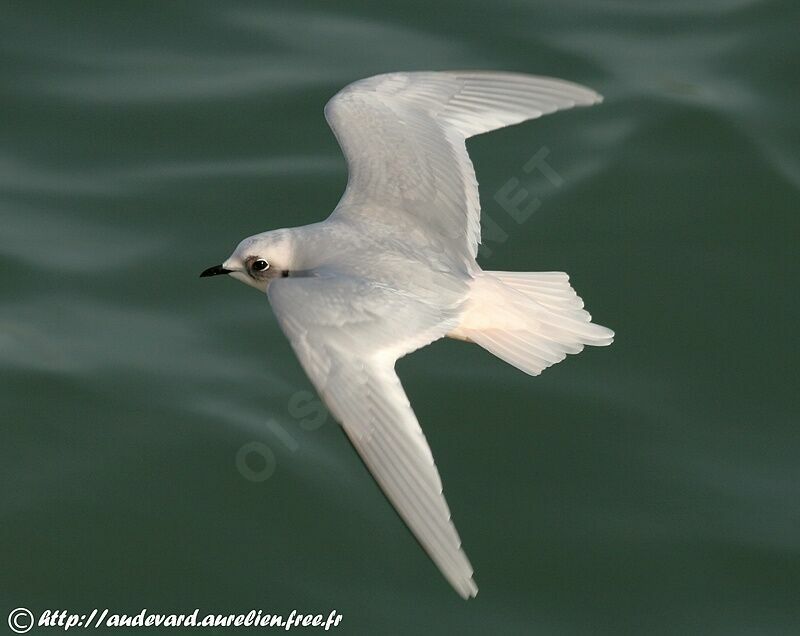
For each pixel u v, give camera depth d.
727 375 15.02
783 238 16.17
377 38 18.62
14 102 17.77
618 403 14.76
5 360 15.05
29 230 16.41
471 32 18.67
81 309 15.66
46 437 14.48
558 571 13.48
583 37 18.64
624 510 13.84
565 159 17.05
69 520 13.89
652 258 16.08
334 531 13.80
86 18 18.88
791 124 17.34
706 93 17.70
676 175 16.77
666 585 13.34
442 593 13.37
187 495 14.05
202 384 14.90
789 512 13.80
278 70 18.22
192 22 18.91
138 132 17.52
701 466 14.19
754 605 13.26
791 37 18.38
